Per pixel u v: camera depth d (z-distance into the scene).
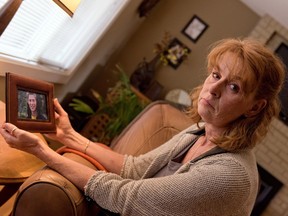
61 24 2.10
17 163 1.23
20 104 1.02
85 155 1.25
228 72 0.93
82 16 2.30
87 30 2.47
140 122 1.94
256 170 0.97
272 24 3.79
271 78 0.93
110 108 3.14
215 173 0.89
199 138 1.18
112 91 3.26
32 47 2.03
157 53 4.10
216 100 0.96
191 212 0.89
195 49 4.10
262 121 0.98
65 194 0.92
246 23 4.02
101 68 3.98
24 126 1.02
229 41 1.00
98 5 2.37
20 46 1.92
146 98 3.48
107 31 2.83
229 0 4.03
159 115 1.92
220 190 0.87
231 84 0.93
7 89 0.98
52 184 0.92
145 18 4.09
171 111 1.97
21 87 1.04
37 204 0.92
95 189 0.96
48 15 1.92
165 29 4.11
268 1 3.26
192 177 0.91
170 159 1.21
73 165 1.00
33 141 0.98
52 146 1.58
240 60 0.92
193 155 1.11
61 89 2.83
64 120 1.29
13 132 0.96
